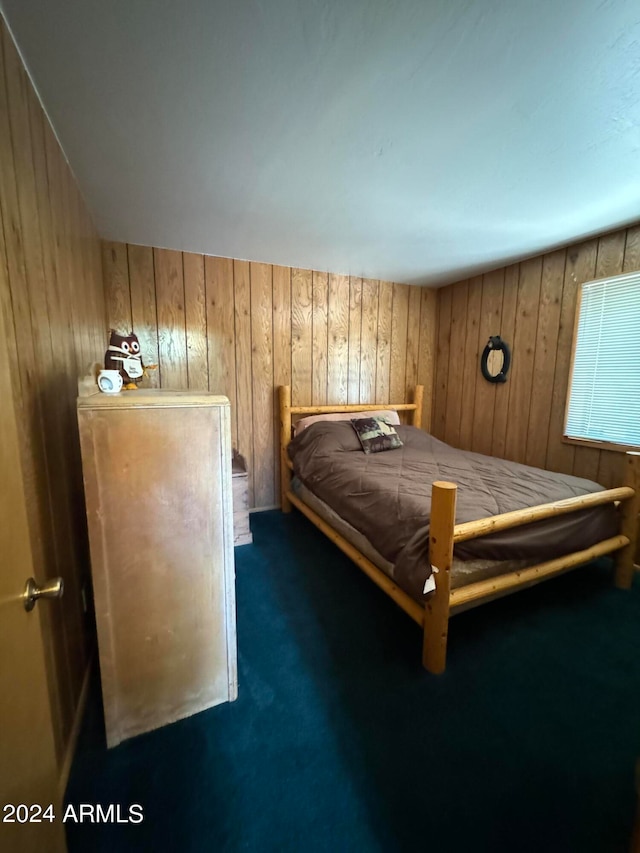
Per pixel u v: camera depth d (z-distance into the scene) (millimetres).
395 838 974
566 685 1468
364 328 3504
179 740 1233
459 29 975
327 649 1662
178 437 1183
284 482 3246
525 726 1294
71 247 1586
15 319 937
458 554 1544
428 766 1156
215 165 1610
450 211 2076
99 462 1099
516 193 1866
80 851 941
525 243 2586
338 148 1493
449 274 3340
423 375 3873
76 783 1097
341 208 2029
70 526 1363
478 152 1521
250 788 1091
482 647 1673
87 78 1121
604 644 1694
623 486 2133
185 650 1291
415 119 1319
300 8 924
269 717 1320
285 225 2262
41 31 967
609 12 928
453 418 3711
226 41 1010
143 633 1217
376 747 1215
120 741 1225
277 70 1105
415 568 1489
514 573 1694
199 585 1279
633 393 2344
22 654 646
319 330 3299
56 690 1106
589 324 2551
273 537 2797
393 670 1542
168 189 1812
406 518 1670
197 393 1345
